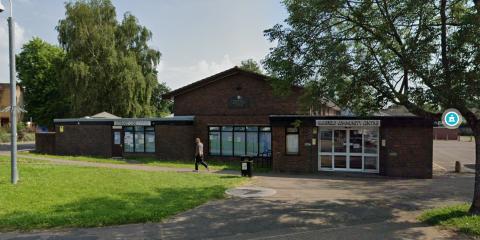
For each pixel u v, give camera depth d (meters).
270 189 13.62
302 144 19.31
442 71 8.43
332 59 9.46
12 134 13.08
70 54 36.97
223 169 19.98
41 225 8.22
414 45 8.73
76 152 28.95
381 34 9.84
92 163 22.25
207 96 24.83
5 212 9.18
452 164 23.84
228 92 24.23
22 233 7.80
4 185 12.46
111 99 37.25
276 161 19.61
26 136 51.19
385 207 10.67
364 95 10.49
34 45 51.75
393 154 17.86
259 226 8.55
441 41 8.88
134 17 40.34
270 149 23.12
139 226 8.44
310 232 8.09
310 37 10.05
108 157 27.17
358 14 9.90
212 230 8.22
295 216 9.50
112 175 15.87
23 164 19.38
